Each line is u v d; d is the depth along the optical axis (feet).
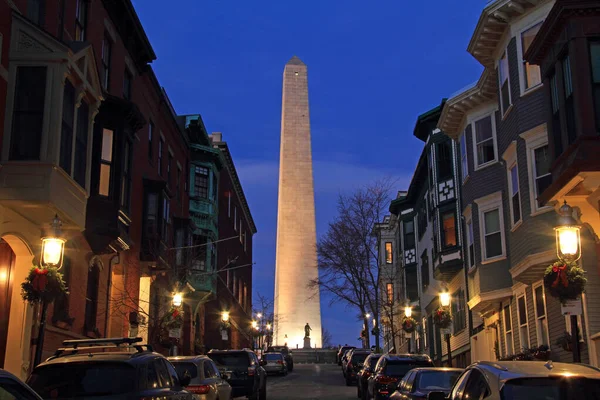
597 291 61.82
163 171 115.85
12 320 57.31
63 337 66.80
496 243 88.99
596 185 47.39
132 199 93.76
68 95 59.82
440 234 121.90
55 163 55.21
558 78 51.70
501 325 90.89
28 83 56.44
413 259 173.17
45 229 58.80
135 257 94.48
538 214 71.20
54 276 48.93
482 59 87.40
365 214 160.25
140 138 99.50
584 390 24.13
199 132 139.95
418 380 45.52
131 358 32.24
